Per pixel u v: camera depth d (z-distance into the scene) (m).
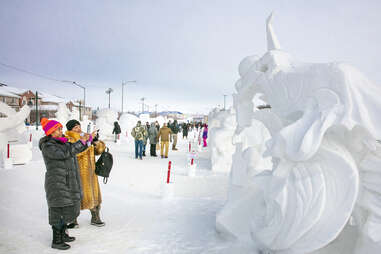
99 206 4.62
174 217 5.21
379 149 2.80
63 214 3.63
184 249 3.84
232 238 4.17
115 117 24.25
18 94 63.06
